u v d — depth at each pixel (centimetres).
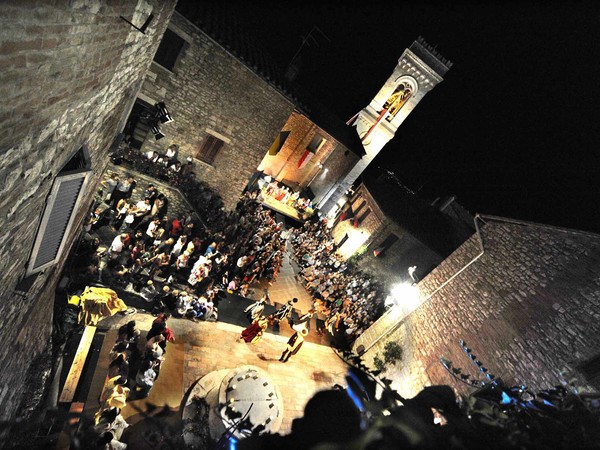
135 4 406
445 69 2617
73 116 375
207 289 1242
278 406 949
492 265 1173
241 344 1198
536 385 825
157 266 1132
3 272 370
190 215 1527
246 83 1504
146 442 743
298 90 2594
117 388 738
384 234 2372
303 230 2583
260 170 2786
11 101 219
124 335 878
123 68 536
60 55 264
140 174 1399
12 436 555
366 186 2733
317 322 1708
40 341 688
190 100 1462
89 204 962
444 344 1178
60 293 860
